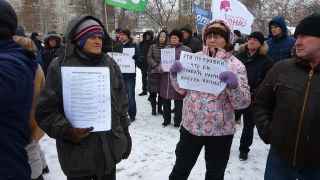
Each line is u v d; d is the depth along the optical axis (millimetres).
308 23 2842
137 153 6207
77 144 2955
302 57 2883
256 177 5418
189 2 20766
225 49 3869
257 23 32750
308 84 2863
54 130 2846
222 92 3773
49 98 2865
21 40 3053
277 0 37125
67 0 38062
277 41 7105
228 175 5457
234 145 6820
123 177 5277
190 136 3904
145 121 8477
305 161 2891
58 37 8398
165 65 7699
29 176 2373
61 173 5352
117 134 3102
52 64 2959
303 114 2848
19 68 2248
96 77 2949
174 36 7617
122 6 7910
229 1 9391
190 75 3783
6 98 2145
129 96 8305
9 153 2201
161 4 20203
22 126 2279
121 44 8203
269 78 3162
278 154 3035
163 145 6660
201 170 5555
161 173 5438
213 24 3908
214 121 3787
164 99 7934
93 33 2918
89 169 2982
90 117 2938
